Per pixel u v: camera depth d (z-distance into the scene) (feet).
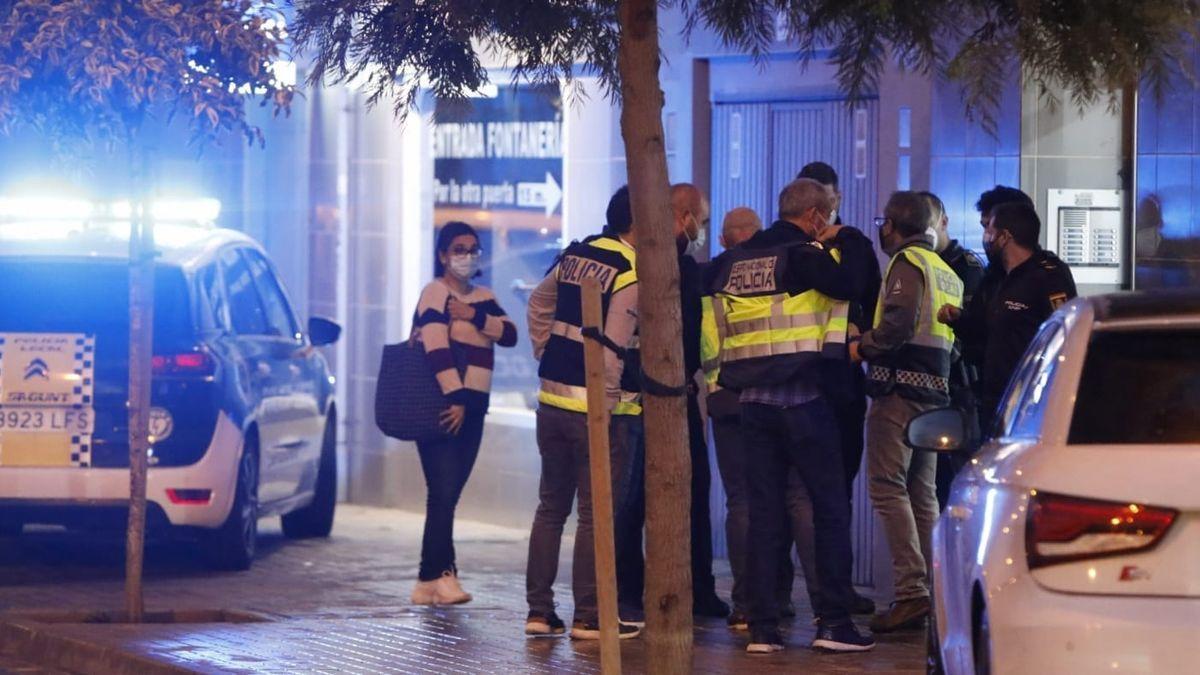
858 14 41.68
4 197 74.64
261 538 80.84
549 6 41.86
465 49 43.65
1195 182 58.29
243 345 70.90
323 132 92.22
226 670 48.44
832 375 49.90
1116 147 61.62
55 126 55.11
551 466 53.83
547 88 45.83
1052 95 43.29
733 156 72.08
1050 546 29.32
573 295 52.70
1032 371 35.27
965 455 54.65
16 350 65.77
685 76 72.84
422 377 59.88
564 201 81.05
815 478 50.24
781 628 55.83
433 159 88.07
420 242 89.10
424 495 89.76
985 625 31.04
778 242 50.14
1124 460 29.55
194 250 70.38
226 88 53.52
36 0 49.78
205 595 63.62
